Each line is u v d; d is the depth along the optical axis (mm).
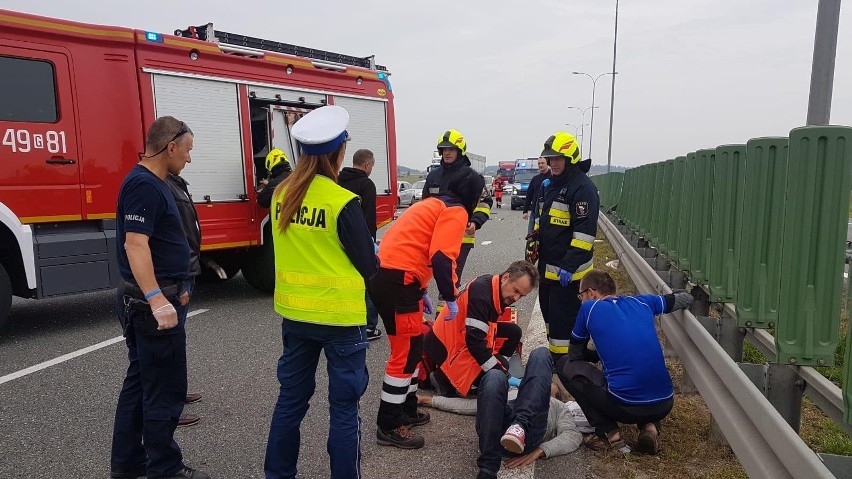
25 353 5531
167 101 6727
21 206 5684
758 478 2461
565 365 3801
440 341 4262
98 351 5586
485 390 3303
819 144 2787
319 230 2807
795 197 2854
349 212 2793
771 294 3404
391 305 3590
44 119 5832
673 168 6066
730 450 3549
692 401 4293
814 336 2918
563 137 4547
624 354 3496
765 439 2463
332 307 2811
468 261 11078
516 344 4789
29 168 5730
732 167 3967
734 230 3977
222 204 7293
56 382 4793
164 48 6695
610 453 3594
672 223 5828
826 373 4293
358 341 2914
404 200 29922
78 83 6051
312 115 2928
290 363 2979
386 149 9367
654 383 3482
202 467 3492
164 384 3092
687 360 3789
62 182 5945
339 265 2834
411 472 3439
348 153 8742
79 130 6051
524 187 27266
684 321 3953
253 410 4289
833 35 4457
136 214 2887
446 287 3670
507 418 3500
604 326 3578
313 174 2855
